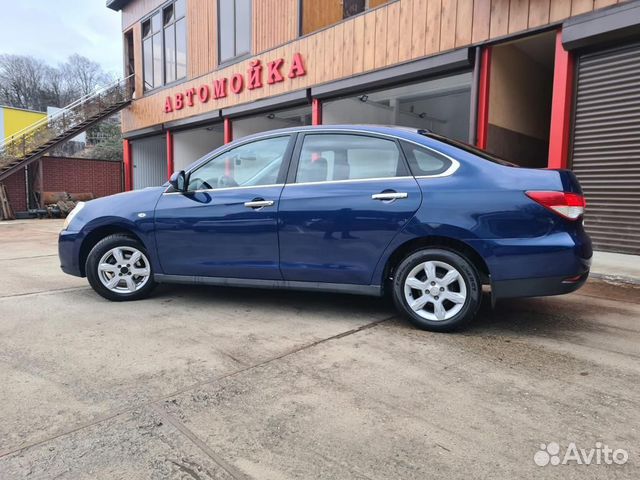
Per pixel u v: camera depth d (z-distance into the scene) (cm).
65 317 414
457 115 1387
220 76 1359
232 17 1309
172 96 1573
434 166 371
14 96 5484
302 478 195
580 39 662
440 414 245
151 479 194
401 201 368
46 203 1794
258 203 408
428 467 202
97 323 397
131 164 1916
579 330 378
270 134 429
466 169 361
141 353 329
